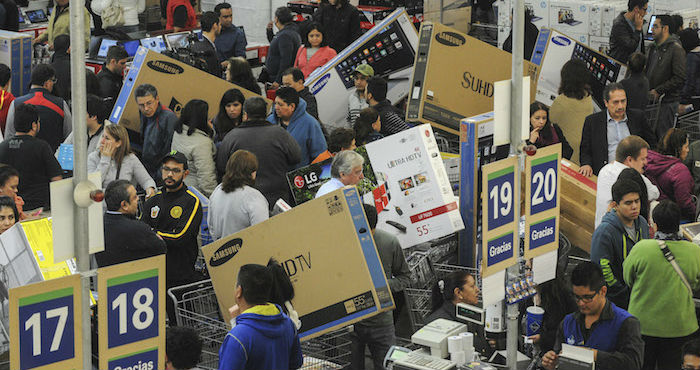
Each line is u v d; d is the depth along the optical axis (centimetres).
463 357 674
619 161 1123
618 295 935
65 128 1409
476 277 1009
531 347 782
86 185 511
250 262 859
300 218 839
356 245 828
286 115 1307
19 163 1185
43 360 505
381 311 838
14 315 491
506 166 648
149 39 2112
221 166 1222
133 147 1445
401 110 1595
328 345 889
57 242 507
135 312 550
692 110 1841
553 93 1672
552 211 700
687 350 730
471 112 1466
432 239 1080
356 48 1684
